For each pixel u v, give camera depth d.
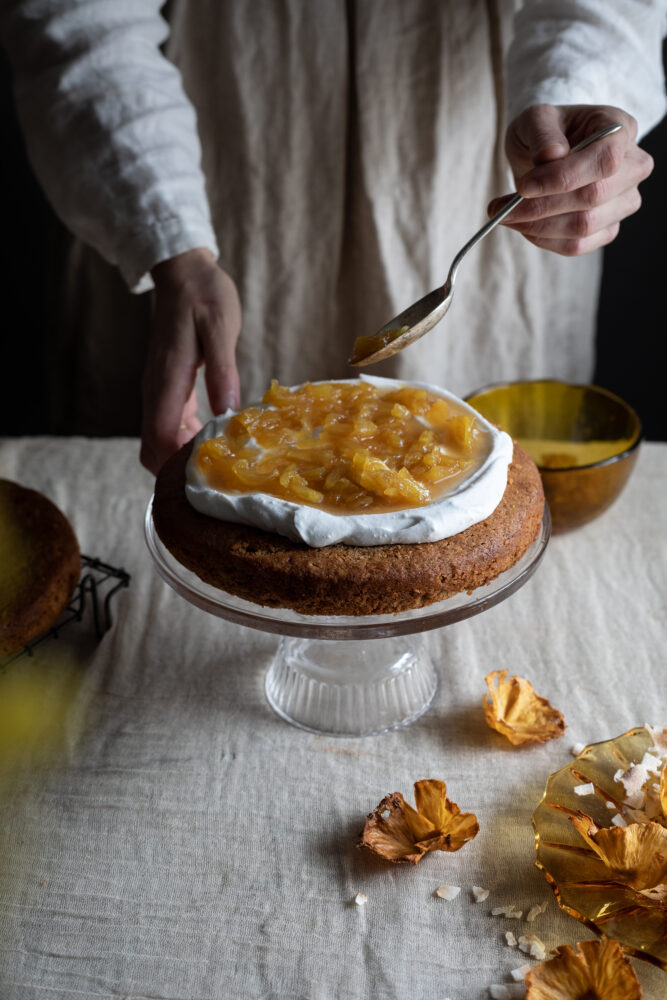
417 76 0.91
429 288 0.99
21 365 1.47
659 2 0.80
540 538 0.67
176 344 0.78
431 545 0.61
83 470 0.91
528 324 1.04
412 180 0.94
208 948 0.55
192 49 0.92
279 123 0.94
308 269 1.00
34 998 0.53
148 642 0.74
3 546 0.72
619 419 0.83
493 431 0.67
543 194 0.64
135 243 0.82
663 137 1.19
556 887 0.55
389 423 0.66
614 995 0.50
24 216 1.36
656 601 0.76
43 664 0.72
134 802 0.63
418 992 0.53
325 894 0.58
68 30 0.83
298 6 0.89
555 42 0.79
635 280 1.29
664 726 0.65
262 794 0.63
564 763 0.64
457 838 0.58
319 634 0.60
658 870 0.54
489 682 0.66
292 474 0.62
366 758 0.65
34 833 0.61
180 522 0.64
